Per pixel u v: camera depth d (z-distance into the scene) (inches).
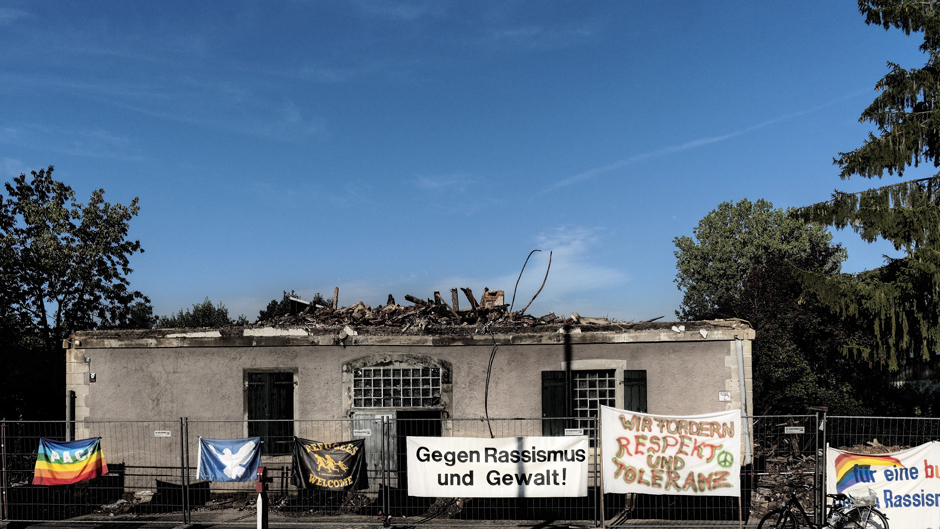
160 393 451.5
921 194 575.8
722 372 423.8
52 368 903.7
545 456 364.8
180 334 451.8
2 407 860.0
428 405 439.5
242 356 450.3
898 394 693.3
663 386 427.8
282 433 445.1
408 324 468.4
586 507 410.9
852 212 593.9
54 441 390.0
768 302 820.0
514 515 408.5
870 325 594.9
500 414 435.5
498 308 512.4
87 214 971.9
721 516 401.4
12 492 446.6
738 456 351.3
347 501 426.9
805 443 526.9
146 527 384.2
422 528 376.2
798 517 365.4
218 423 445.7
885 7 597.6
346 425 440.5
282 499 431.8
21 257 895.7
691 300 1811.0
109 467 446.3
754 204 1801.2
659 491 353.7
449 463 367.9
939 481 334.3
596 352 433.1
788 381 724.0
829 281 587.5
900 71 597.9
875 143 594.2
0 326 869.8
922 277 546.0
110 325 1012.5
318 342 444.8
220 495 442.9
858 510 316.2
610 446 359.6
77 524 394.6
